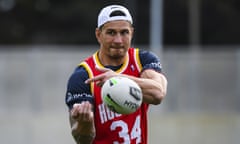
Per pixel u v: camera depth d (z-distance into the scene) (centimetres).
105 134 1623
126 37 1577
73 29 10400
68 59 4712
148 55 1638
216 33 10012
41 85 4678
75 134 1553
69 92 1620
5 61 4697
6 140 4509
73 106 1528
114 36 1572
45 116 4534
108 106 1435
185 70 4709
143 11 9794
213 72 4747
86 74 1611
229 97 4750
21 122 4516
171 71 4700
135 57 1634
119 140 1622
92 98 1602
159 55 4703
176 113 4619
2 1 10400
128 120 1620
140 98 1435
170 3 10056
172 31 10106
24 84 4678
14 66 4691
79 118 1473
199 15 9744
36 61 4688
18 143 4506
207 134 4547
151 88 1501
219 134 4556
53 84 4675
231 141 4559
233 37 10000
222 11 10006
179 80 4700
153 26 6172
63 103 4656
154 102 1514
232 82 4762
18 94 4666
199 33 9669
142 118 1642
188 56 4725
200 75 4734
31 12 10462
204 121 4547
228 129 4559
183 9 10056
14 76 4688
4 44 10312
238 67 4769
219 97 4741
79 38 10244
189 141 4522
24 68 4684
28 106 4653
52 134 4506
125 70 1623
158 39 5966
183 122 4534
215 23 10025
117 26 1567
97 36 1623
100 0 10338
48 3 10494
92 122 1498
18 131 4509
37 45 10350
